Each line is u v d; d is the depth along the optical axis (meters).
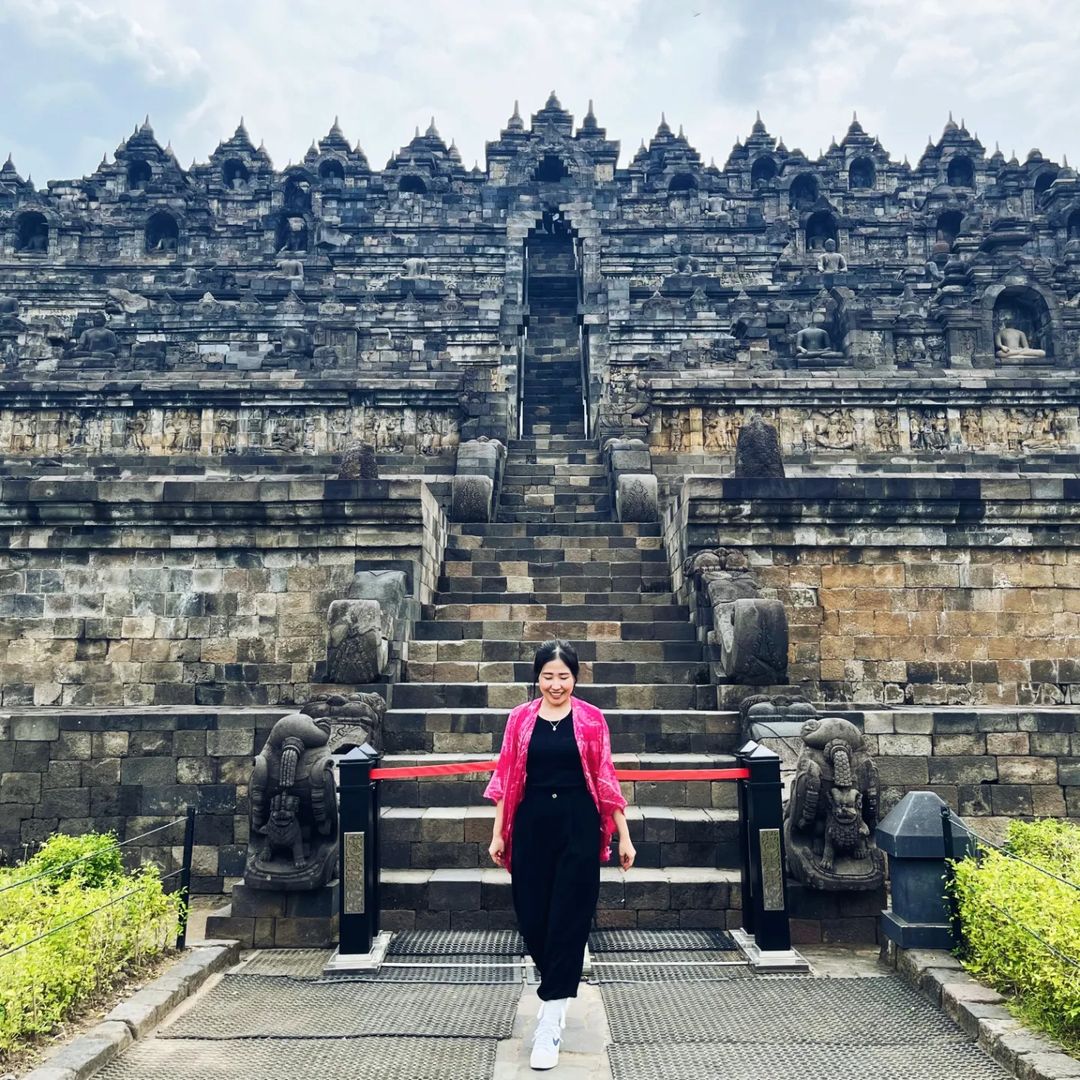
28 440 24.02
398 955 7.55
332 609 11.24
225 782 10.52
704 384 23.47
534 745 5.68
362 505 13.43
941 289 30.50
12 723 10.66
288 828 7.99
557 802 5.56
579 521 18.25
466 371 24.39
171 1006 6.45
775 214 45.81
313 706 10.34
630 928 8.27
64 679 13.34
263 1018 6.27
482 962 7.38
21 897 7.16
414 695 11.52
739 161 51.41
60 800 10.54
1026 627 13.16
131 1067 5.51
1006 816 10.73
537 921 5.47
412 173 50.00
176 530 13.59
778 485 13.40
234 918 8.05
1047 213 43.91
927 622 13.20
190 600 13.47
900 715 10.87
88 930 6.51
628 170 49.22
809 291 34.56
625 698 11.60
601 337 31.28
